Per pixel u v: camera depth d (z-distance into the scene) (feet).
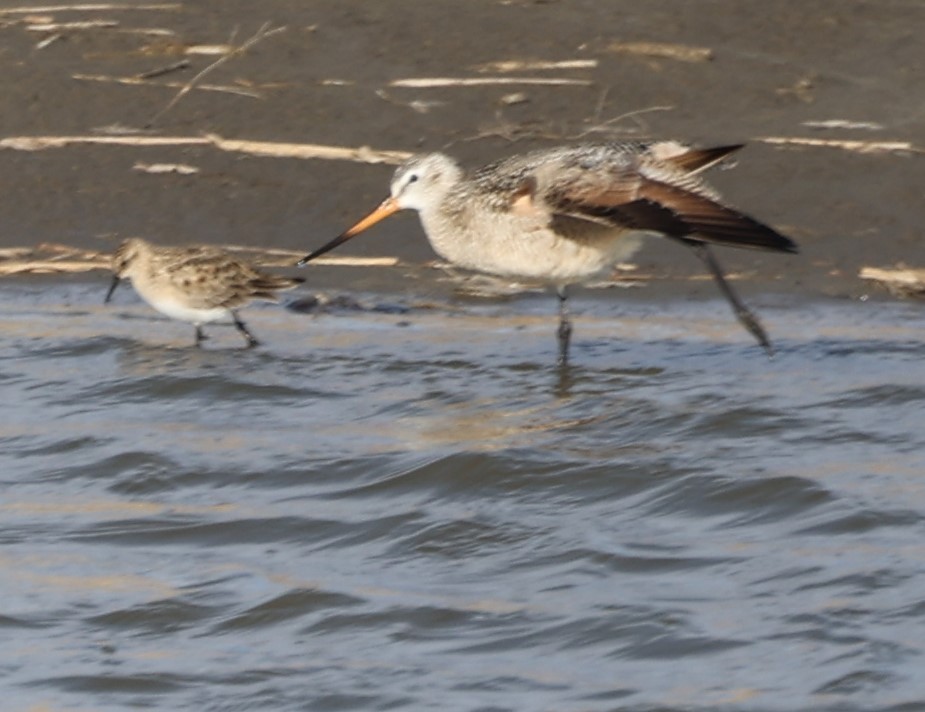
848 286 56.59
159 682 37.88
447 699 36.96
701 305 56.08
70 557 42.96
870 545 42.29
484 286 57.62
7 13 68.64
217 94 65.05
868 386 50.01
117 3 69.10
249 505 45.21
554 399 50.11
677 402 49.52
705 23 67.26
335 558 42.83
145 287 54.60
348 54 66.49
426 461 46.44
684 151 49.88
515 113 63.72
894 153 61.36
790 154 61.62
